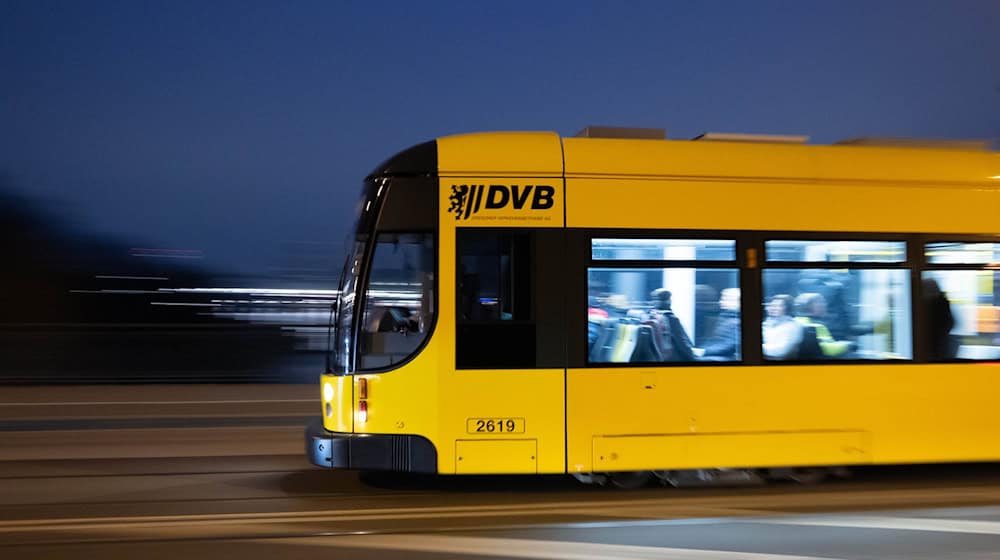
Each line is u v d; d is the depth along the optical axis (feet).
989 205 25.90
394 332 23.31
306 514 22.21
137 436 35.45
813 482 26.07
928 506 23.08
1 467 28.84
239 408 44.42
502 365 23.32
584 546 18.93
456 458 23.08
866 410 24.72
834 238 24.99
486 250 23.54
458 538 19.65
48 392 50.85
